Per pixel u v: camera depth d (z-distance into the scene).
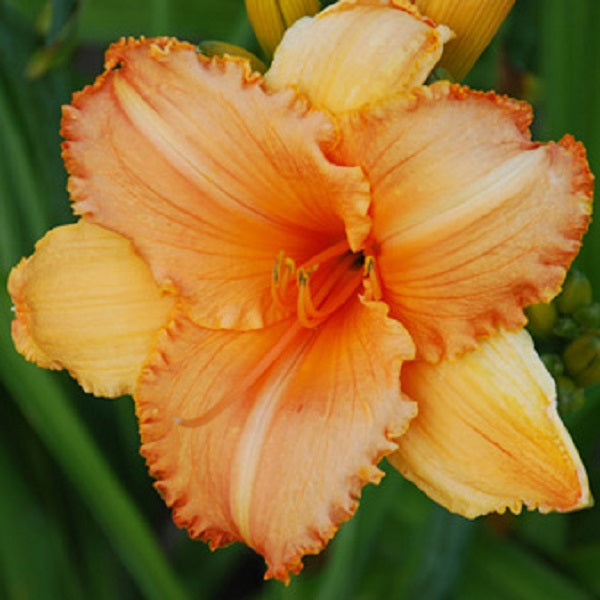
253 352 0.50
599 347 0.51
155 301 0.50
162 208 0.49
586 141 0.58
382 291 0.48
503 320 0.46
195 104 0.48
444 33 0.47
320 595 0.58
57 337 0.51
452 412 0.48
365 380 0.48
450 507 0.48
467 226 0.46
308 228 0.50
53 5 0.58
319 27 0.47
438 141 0.46
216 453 0.49
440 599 0.59
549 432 0.47
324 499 0.48
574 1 0.58
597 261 0.59
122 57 0.48
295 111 0.47
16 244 0.61
